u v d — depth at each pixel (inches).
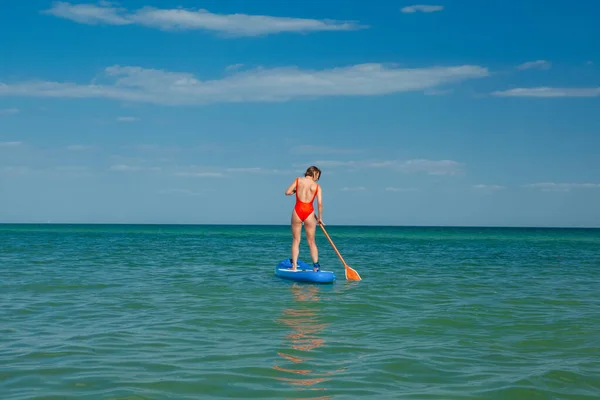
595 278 484.4
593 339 230.4
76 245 989.8
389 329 248.1
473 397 151.9
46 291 365.7
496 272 537.3
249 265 585.0
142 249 884.6
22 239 1270.9
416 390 157.6
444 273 520.4
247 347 209.6
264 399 147.9
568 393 156.9
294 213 447.5
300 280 432.8
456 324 262.1
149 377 168.1
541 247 1173.7
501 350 209.6
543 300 343.0
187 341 219.8
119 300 329.1
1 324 253.4
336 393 153.8
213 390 155.7
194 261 634.2
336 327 251.8
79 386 158.1
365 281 443.5
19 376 168.1
